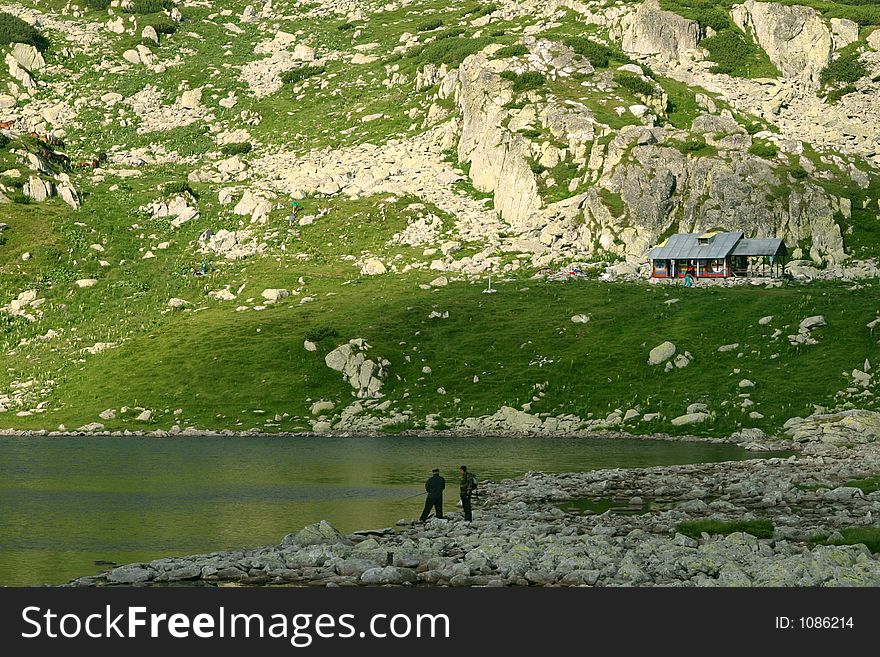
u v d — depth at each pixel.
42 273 162.50
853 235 164.12
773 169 173.88
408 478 72.56
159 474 75.38
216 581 37.56
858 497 55.47
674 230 167.00
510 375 118.50
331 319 137.50
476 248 170.25
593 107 198.00
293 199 197.75
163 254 175.00
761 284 146.88
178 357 129.38
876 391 102.50
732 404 104.38
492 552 40.03
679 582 35.47
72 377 128.88
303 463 82.38
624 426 104.06
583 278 153.75
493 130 198.88
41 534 49.41
